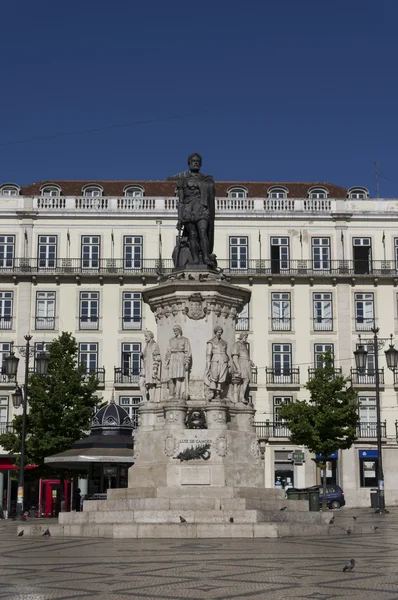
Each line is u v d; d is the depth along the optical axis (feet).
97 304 143.33
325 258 147.54
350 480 137.18
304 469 137.49
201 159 53.36
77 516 44.68
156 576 24.80
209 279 49.44
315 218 147.84
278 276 144.05
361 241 148.15
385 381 141.79
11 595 21.20
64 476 108.17
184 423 46.60
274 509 45.19
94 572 25.98
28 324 142.10
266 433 138.72
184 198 52.44
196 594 21.06
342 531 44.68
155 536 39.75
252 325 143.64
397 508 117.60
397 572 25.50
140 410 48.78
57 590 22.08
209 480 45.14
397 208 149.28
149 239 146.10
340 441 114.93
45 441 108.58
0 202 145.89
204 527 39.60
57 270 143.13
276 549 33.24
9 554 32.81
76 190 155.94
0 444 111.96
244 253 146.72
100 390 139.54
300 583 23.00
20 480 85.05
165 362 48.67
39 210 145.38
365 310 145.48
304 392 141.69
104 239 145.79
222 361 47.50
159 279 52.06
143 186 156.15
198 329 48.85
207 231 51.90
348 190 154.10
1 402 137.59
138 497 45.57
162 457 46.24
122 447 67.67
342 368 142.82
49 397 111.04
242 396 49.16
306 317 144.46
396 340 143.95
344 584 22.77
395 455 138.82
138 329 142.51
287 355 143.43
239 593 21.17
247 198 148.46
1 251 144.77
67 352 116.06
